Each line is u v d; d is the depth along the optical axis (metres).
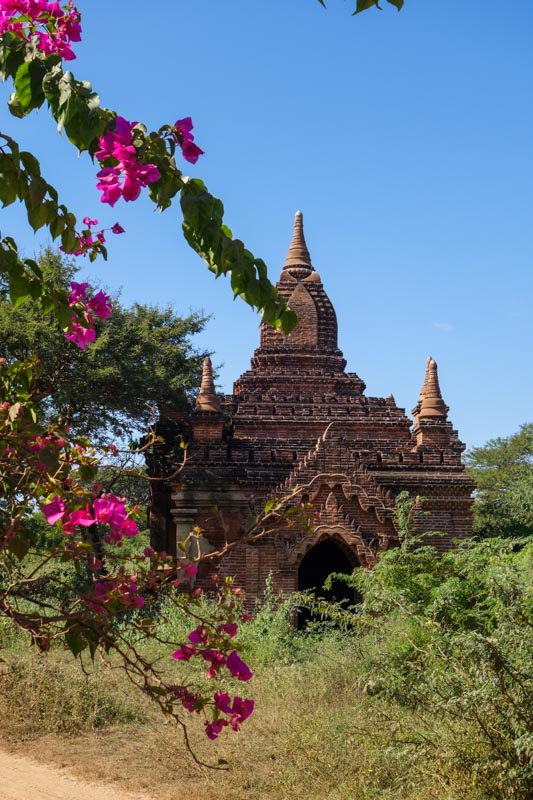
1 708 15.09
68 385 29.62
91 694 15.41
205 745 13.43
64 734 14.31
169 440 31.25
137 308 35.12
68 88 4.07
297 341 35.84
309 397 32.59
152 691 4.92
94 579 4.89
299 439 30.14
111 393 31.12
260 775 12.05
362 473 27.50
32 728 14.59
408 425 31.92
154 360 32.16
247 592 26.64
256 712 14.68
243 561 26.94
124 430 31.88
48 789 11.60
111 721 15.02
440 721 10.89
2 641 18.09
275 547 26.91
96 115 4.09
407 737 10.96
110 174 4.19
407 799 10.34
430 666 11.19
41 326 28.08
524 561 13.81
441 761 10.27
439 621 11.83
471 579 13.05
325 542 32.06
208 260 4.64
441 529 28.41
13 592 4.79
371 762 11.03
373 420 31.86
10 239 4.81
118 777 12.08
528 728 9.75
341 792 10.92
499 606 11.07
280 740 12.89
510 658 10.05
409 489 28.52
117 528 4.69
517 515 40.78
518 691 10.03
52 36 4.48
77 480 5.19
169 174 4.46
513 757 9.84
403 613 12.52
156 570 4.98
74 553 4.86
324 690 15.21
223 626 5.10
